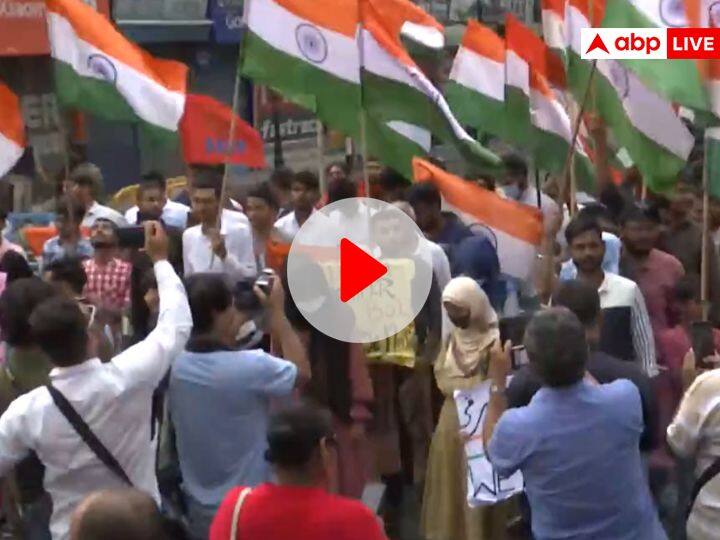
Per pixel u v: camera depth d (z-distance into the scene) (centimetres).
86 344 470
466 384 639
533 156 896
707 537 514
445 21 2322
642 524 447
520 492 606
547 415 447
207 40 1938
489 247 747
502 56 932
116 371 471
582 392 449
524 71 892
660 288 754
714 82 752
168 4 1850
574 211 871
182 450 529
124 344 705
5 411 510
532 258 782
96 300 727
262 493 391
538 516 453
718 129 758
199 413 520
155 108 805
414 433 744
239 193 1289
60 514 472
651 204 952
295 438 389
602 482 441
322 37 770
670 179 803
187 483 529
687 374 586
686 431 511
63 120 827
